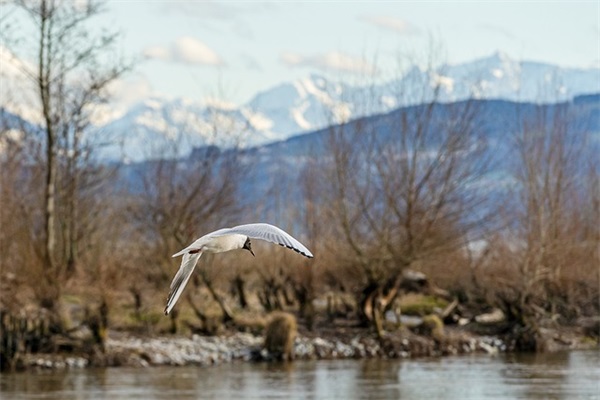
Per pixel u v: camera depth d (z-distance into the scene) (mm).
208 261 56125
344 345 52625
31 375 44031
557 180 63250
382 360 50719
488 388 41531
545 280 61281
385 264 55094
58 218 59812
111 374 44688
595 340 59188
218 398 39031
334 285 62469
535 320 57250
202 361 48250
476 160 57656
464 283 62281
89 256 58438
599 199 68375
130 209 59812
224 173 62062
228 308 55469
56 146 59688
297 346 51625
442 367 47844
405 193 55406
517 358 51625
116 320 52344
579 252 63562
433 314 60250
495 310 62344
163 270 55781
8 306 45375
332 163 58688
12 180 55406
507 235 61844
